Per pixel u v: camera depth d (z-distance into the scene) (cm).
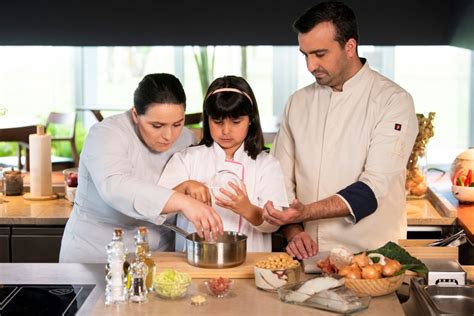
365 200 313
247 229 317
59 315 250
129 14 620
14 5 620
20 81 795
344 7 312
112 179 296
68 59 798
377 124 324
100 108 766
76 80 802
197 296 256
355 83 328
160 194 287
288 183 345
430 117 445
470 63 660
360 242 335
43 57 795
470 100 654
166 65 788
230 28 616
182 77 785
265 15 612
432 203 442
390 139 319
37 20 621
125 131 310
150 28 620
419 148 448
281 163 346
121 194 291
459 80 695
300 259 300
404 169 329
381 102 324
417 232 416
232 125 303
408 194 452
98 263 305
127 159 307
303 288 254
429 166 666
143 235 261
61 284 278
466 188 435
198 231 283
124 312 247
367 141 326
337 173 332
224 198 299
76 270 295
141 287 257
